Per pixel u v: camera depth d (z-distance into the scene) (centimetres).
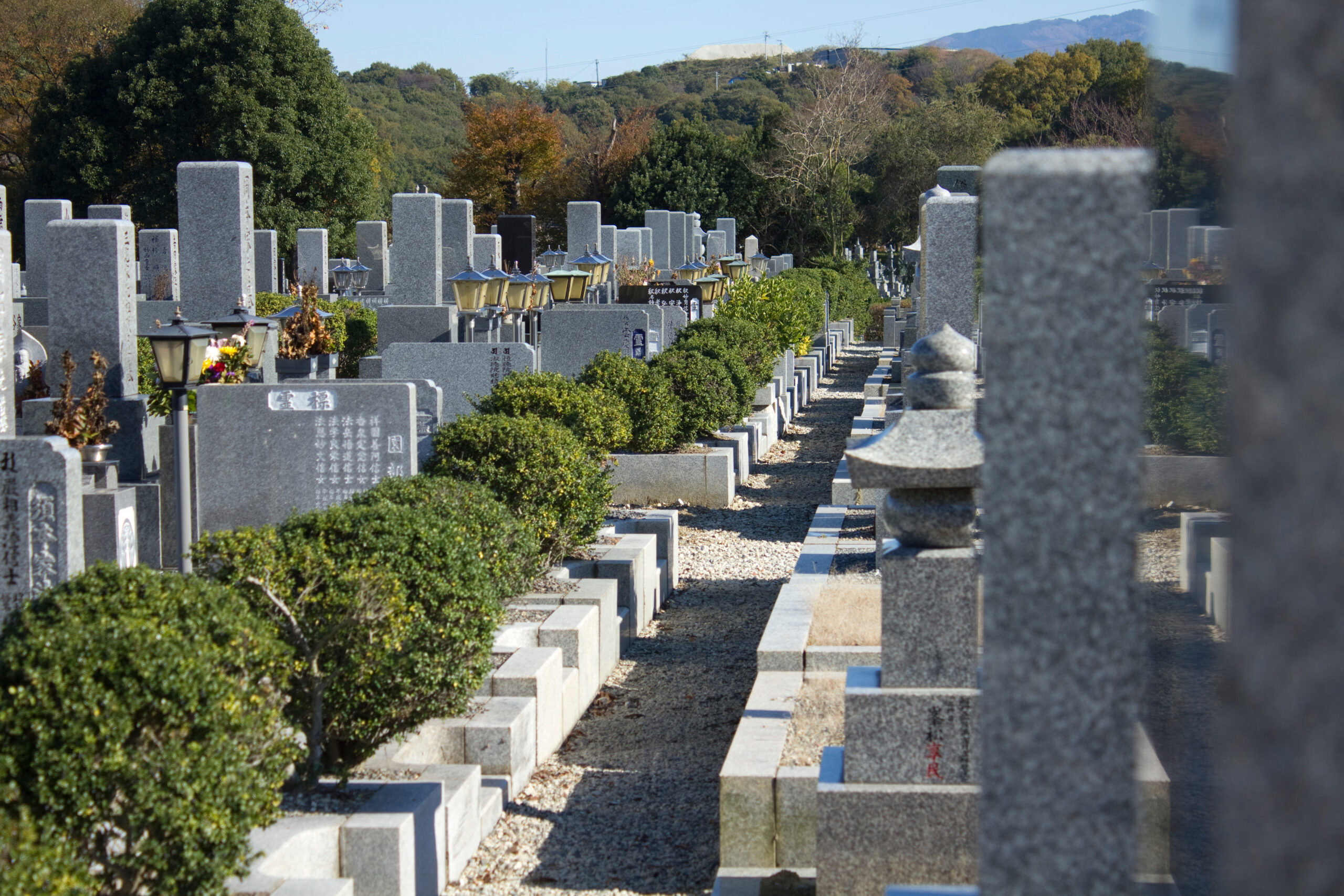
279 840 489
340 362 1791
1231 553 184
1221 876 206
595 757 749
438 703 575
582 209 2853
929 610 467
